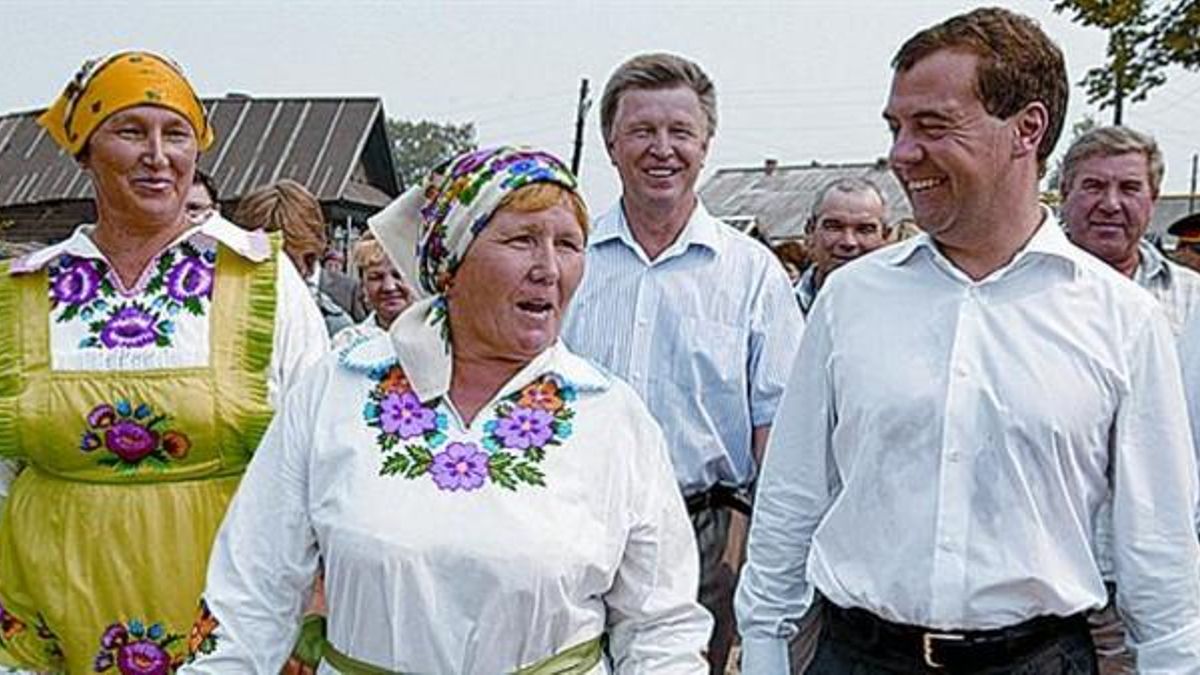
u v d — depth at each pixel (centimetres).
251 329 300
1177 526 243
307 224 462
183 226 305
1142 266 436
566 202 226
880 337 254
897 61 248
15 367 295
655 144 361
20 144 2864
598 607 232
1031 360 242
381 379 232
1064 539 244
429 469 223
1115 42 1602
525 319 225
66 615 294
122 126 291
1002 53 237
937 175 242
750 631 280
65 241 307
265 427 297
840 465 261
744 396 370
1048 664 244
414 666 219
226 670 230
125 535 294
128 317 297
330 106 2872
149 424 293
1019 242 247
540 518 220
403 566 217
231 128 2847
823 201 555
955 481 244
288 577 233
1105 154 417
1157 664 245
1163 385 244
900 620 249
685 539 240
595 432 230
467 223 224
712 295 370
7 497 307
